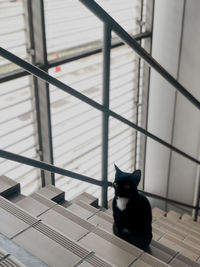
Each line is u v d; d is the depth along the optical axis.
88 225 2.02
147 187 5.93
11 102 3.46
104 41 1.84
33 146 3.87
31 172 3.90
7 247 1.50
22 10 3.26
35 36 3.39
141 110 5.45
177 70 4.89
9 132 3.53
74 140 4.34
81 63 4.10
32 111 3.71
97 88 4.48
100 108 2.02
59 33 3.71
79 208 2.54
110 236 1.91
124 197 1.90
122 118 2.22
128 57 4.90
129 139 5.47
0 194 2.24
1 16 3.12
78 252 1.52
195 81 4.84
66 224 2.03
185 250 2.68
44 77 1.59
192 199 5.55
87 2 1.53
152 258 1.76
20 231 1.61
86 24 3.99
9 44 3.28
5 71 3.26
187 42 4.69
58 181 4.31
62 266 1.44
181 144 5.32
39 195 2.31
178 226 4.00
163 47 4.87
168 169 5.57
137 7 4.75
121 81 4.95
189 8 4.51
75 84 4.15
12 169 3.68
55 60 3.67
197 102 2.61
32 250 1.50
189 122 5.12
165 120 5.29
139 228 1.99
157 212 5.34
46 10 3.49
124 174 1.96
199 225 4.54
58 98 3.92
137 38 4.66
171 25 4.69
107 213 2.54
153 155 5.63
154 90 5.20
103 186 2.44
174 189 5.67
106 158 2.30
